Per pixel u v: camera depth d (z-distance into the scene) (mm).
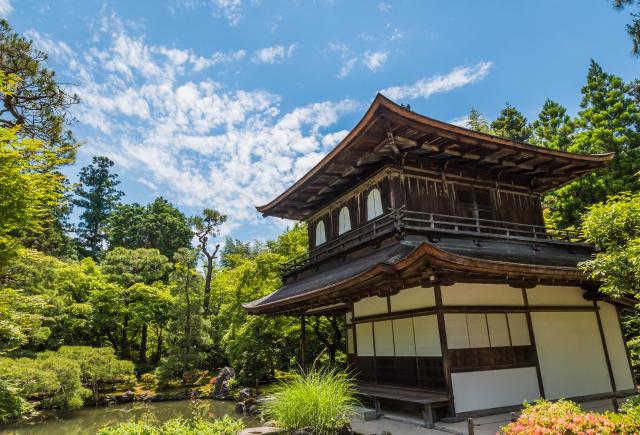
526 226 15883
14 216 9188
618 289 9227
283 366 25766
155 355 36375
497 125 43094
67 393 19359
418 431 9211
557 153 14820
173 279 30203
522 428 5852
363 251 14469
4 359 18297
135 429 7906
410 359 11680
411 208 13664
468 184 15242
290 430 7793
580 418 5664
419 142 13305
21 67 13844
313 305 15055
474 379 10484
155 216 55000
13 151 8492
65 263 32969
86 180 61531
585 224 10367
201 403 22094
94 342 32188
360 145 13422
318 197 18172
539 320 12281
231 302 28422
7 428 17375
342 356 23141
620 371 13531
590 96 28000
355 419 10867
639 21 10680
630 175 23469
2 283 14188
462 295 11109
